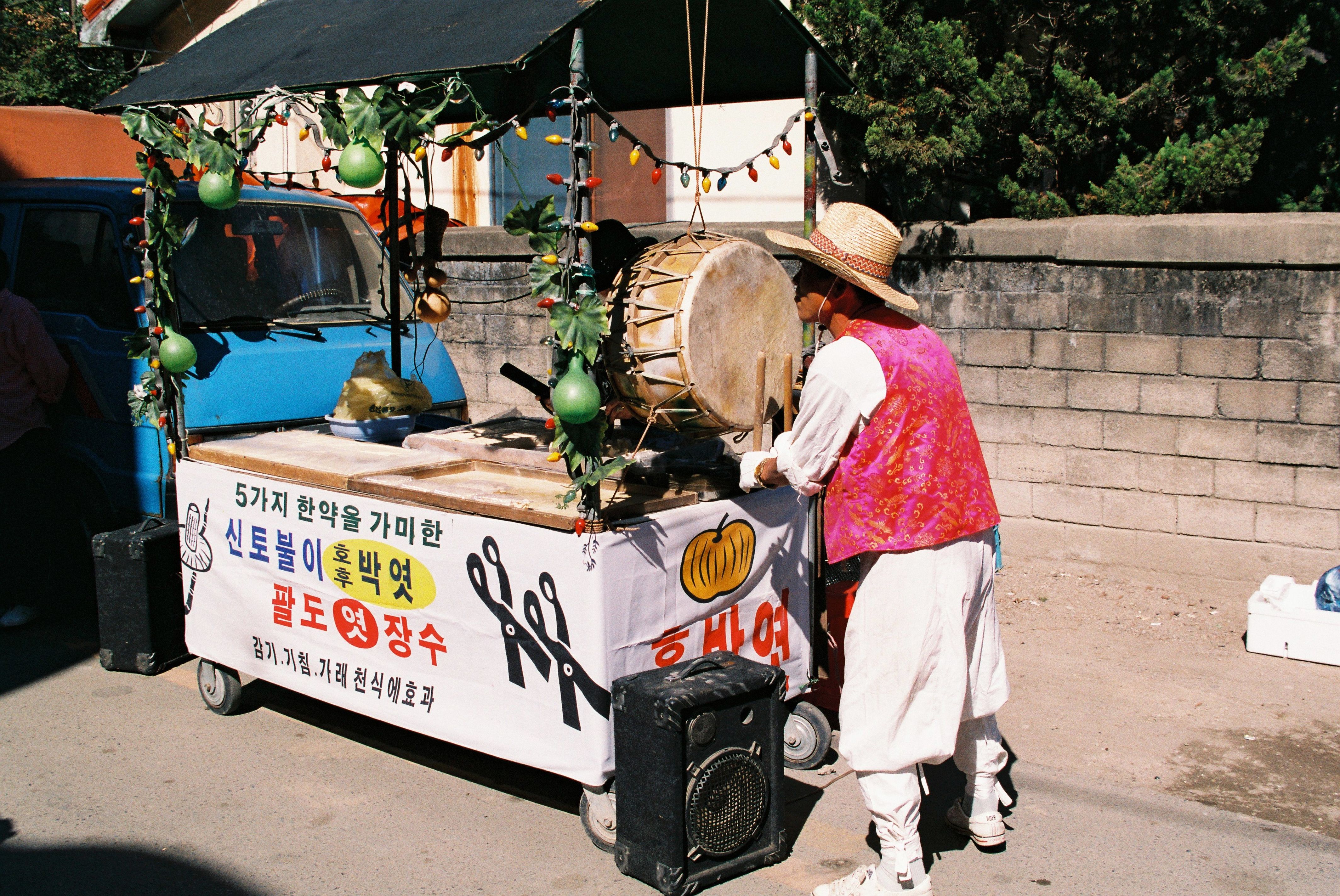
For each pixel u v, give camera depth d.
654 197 7.86
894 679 2.83
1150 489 5.27
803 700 3.90
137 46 9.27
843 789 3.64
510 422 4.40
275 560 3.86
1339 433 4.79
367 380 4.31
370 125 3.26
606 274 3.38
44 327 4.83
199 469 4.12
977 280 5.55
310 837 3.33
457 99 3.25
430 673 3.44
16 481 5.00
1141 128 5.92
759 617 3.54
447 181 8.66
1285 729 3.95
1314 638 4.48
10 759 3.85
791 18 3.80
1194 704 4.16
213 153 3.80
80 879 3.09
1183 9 5.43
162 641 4.65
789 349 3.48
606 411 3.40
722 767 2.98
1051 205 5.82
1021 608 5.14
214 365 4.53
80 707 4.31
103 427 4.87
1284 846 3.22
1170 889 3.01
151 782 3.69
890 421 2.78
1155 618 4.98
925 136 5.73
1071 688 4.34
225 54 4.20
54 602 5.43
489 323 7.27
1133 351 5.20
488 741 3.31
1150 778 3.64
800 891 3.02
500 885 3.06
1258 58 5.35
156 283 4.24
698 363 3.10
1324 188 5.86
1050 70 5.89
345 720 4.23
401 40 3.53
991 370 5.59
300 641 3.83
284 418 4.69
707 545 3.29
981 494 2.89
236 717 4.24
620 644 3.04
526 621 3.16
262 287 5.02
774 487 3.13
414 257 4.67
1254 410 4.96
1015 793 3.57
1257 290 4.87
